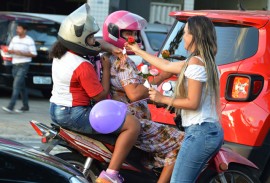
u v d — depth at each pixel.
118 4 21.47
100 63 6.55
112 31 6.46
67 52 6.39
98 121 6.16
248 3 22.75
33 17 16.81
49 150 6.51
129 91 6.41
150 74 6.27
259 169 7.15
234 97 7.55
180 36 8.42
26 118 13.34
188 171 5.95
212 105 5.88
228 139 7.51
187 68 5.81
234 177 6.90
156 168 6.64
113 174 6.22
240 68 7.59
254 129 7.39
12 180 4.55
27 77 16.27
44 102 16.66
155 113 8.05
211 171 6.80
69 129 6.46
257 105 7.45
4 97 17.19
